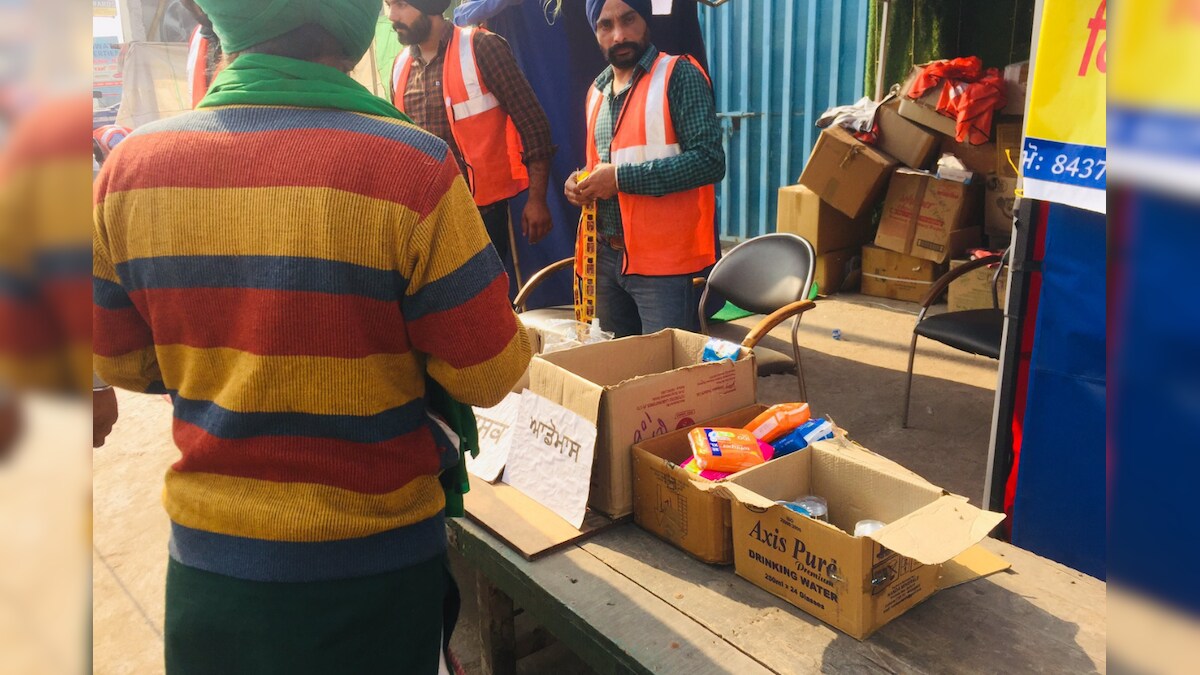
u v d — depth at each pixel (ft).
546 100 13.93
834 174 16.62
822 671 4.02
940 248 16.02
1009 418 7.03
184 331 3.22
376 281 3.07
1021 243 6.57
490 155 10.79
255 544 3.18
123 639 7.59
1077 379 6.35
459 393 3.47
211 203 3.07
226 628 3.23
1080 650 4.11
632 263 9.04
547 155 10.55
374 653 3.38
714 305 15.49
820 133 18.43
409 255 3.10
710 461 5.01
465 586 8.24
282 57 3.22
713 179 8.49
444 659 4.05
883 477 4.83
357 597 3.28
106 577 8.51
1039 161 5.96
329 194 2.98
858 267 17.93
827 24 19.39
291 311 3.01
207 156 3.10
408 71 11.07
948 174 15.74
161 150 3.16
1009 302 6.80
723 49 21.09
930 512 4.19
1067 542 6.67
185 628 3.30
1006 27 17.03
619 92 8.95
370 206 3.01
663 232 8.79
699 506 4.92
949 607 4.48
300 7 3.15
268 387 3.08
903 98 16.26
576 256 9.01
